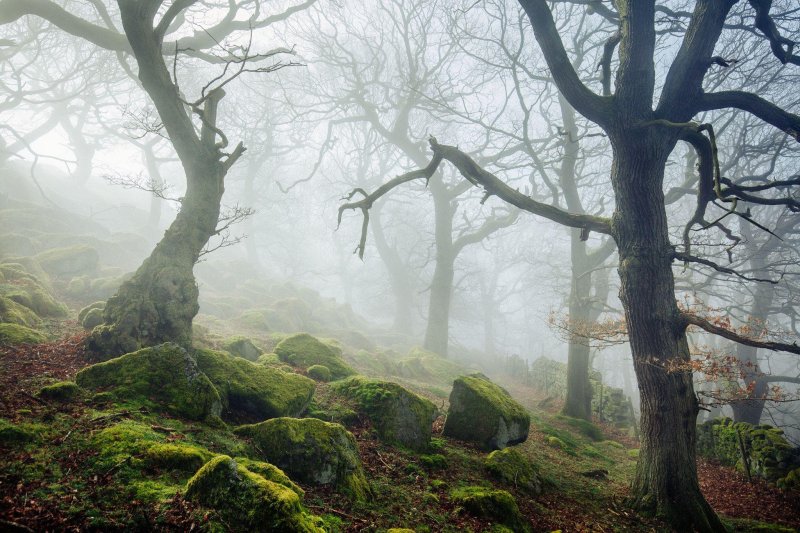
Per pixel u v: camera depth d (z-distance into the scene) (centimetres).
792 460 1219
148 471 463
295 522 404
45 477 422
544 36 895
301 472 591
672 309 866
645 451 855
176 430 579
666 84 901
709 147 883
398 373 1967
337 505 553
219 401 707
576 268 2102
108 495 416
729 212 809
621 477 1111
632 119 873
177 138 1009
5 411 523
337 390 965
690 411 842
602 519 773
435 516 597
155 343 859
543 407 2256
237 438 625
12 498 381
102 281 1527
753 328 845
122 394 627
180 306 904
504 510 639
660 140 873
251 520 402
